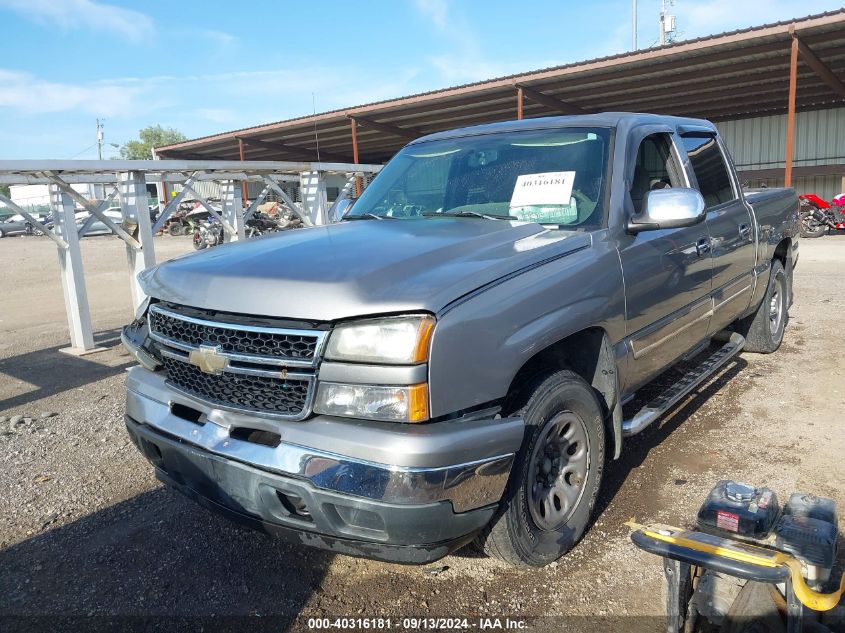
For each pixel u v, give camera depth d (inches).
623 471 154.1
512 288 104.8
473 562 121.6
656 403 149.3
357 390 93.0
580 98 829.2
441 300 94.4
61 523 141.8
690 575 98.2
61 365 279.9
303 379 95.7
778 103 895.7
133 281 296.2
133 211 284.0
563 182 140.6
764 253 210.8
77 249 294.8
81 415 212.8
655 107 904.9
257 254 116.7
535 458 110.9
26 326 381.4
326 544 97.5
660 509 136.3
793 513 96.8
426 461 89.0
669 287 147.2
